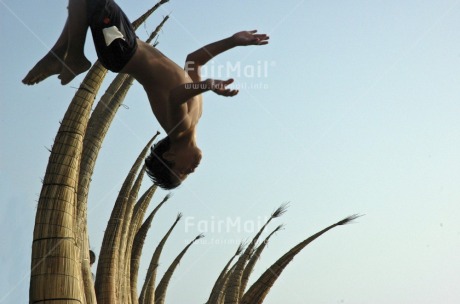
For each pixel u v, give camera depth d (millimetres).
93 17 5742
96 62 7910
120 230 14805
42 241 7332
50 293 7145
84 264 10797
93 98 7844
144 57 5891
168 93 5871
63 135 7660
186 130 6000
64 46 6043
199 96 6156
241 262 17609
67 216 7484
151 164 6312
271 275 14977
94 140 11344
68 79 6160
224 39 5930
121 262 15383
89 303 10672
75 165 7676
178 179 6238
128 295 16297
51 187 7516
